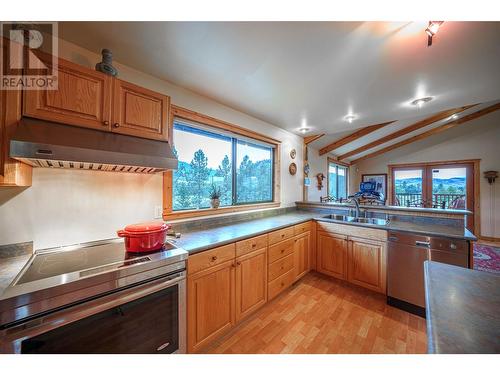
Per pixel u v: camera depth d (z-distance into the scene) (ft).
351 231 8.20
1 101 3.14
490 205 15.62
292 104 7.78
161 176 6.04
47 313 2.83
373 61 5.06
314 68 5.37
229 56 4.92
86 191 4.76
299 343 5.29
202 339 4.81
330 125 10.44
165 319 4.06
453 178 17.30
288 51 4.71
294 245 8.21
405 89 6.53
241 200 9.04
